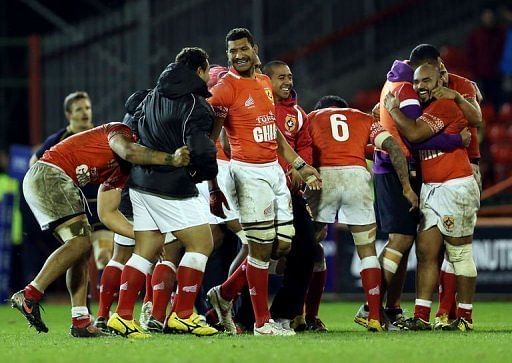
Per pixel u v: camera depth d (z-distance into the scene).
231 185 29.27
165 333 28.95
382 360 21.89
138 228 28.16
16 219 54.69
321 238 31.94
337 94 65.38
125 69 59.12
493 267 49.62
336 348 24.06
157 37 59.22
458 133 30.44
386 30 66.81
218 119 28.88
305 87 64.81
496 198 52.03
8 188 55.28
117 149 27.61
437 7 67.56
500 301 49.34
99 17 61.19
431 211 30.64
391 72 31.22
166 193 27.67
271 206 28.94
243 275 29.78
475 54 64.75
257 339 26.83
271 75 30.83
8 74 64.62
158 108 27.66
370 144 32.81
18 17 67.81
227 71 31.06
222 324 30.34
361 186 30.80
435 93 30.25
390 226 31.42
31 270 53.16
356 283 51.41
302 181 30.67
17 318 41.75
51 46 60.06
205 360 21.91
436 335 28.14
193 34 60.06
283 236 29.11
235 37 29.00
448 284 31.94
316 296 32.03
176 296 28.58
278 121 30.56
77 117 37.09
